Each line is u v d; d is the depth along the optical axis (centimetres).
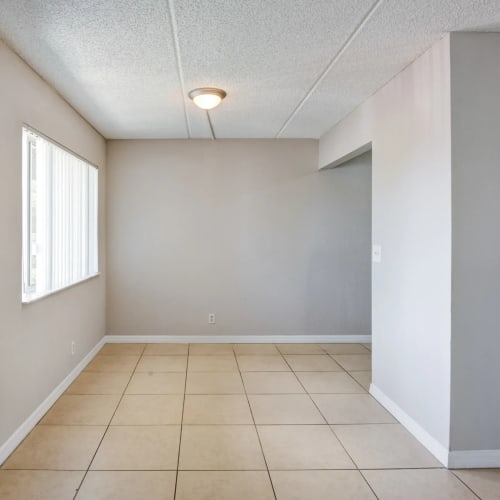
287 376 379
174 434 267
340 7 200
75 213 366
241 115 386
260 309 493
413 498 207
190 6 198
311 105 356
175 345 477
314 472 228
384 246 312
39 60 257
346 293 498
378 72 283
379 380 324
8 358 239
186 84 303
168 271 484
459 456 234
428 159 251
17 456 238
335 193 493
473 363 233
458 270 230
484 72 229
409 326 276
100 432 269
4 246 234
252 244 489
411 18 212
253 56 256
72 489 209
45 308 296
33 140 287
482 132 230
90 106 350
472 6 200
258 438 264
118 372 384
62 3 194
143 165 479
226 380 367
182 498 203
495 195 231
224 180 485
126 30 221
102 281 462
